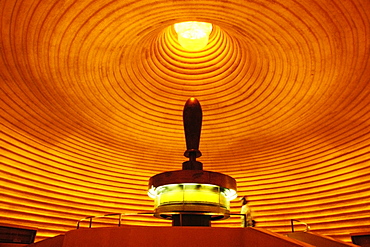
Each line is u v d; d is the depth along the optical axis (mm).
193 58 11508
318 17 6812
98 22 7434
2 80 7863
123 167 10984
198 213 5707
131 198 10625
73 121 10141
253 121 11125
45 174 8930
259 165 11344
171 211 5707
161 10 7488
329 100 9266
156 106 11383
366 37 6934
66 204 9164
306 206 9703
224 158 11938
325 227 9008
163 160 11766
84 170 10055
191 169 5973
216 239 4359
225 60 11000
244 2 7023
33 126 8953
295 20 7141
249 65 10180
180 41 10062
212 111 11586
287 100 9961
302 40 7695
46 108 9297
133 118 11211
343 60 7812
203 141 12039
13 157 8148
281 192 10453
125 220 10133
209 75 11344
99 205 9914
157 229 4406
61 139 9734
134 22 7836
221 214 5820
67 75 8859
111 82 9922
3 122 8023
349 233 8414
